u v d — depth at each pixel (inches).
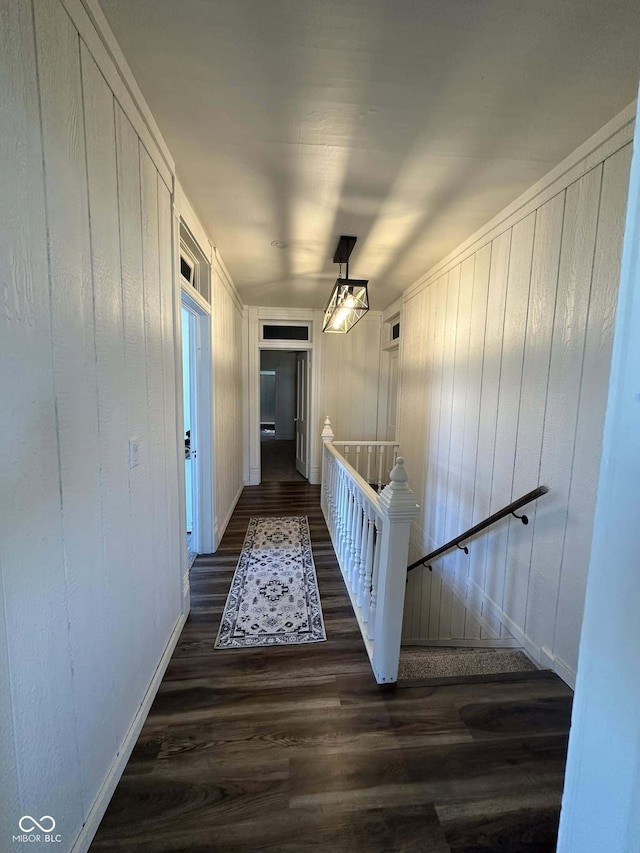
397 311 179.3
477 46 46.6
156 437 63.8
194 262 103.5
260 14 43.0
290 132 63.0
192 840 41.3
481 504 99.9
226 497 145.5
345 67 49.7
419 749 52.6
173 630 73.5
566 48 46.5
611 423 18.7
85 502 40.4
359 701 61.0
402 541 61.4
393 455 188.4
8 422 29.1
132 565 53.2
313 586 97.8
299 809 44.5
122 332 50.0
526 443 81.0
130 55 48.6
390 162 70.6
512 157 68.7
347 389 214.2
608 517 18.7
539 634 75.5
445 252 118.2
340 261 120.3
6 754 29.2
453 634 115.4
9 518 29.3
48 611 34.0
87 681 40.7
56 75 35.1
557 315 71.7
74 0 37.8
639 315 17.2
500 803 45.9
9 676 29.5
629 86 52.1
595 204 62.8
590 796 19.9
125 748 49.4
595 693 19.5
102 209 44.2
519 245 83.1
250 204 87.1
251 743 52.8
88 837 40.0
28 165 31.4
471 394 105.5
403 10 42.4
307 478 222.5
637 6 41.3
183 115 59.4
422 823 43.4
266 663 69.3
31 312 31.7
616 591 18.4
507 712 59.6
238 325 180.1
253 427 208.7
